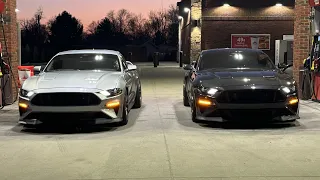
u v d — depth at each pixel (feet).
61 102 23.49
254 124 26.43
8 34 36.91
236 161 18.33
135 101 33.37
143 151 20.07
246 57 30.12
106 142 21.94
